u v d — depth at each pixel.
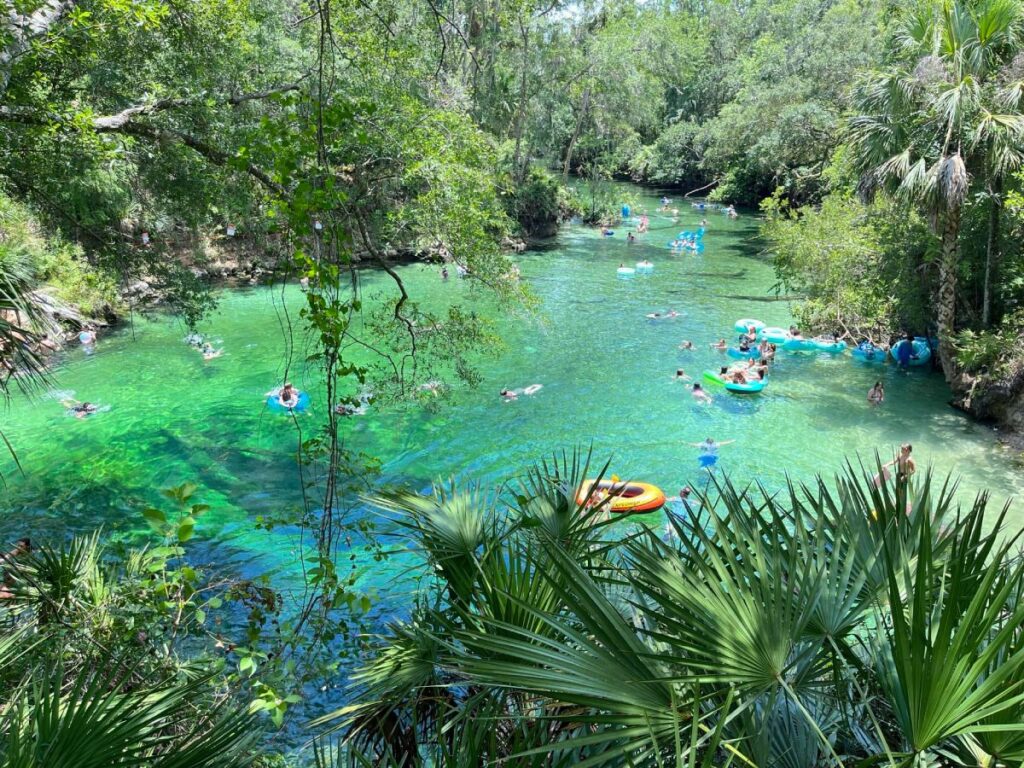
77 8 7.76
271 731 6.80
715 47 54.28
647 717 2.28
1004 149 13.37
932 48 14.32
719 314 24.17
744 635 2.46
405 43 11.02
